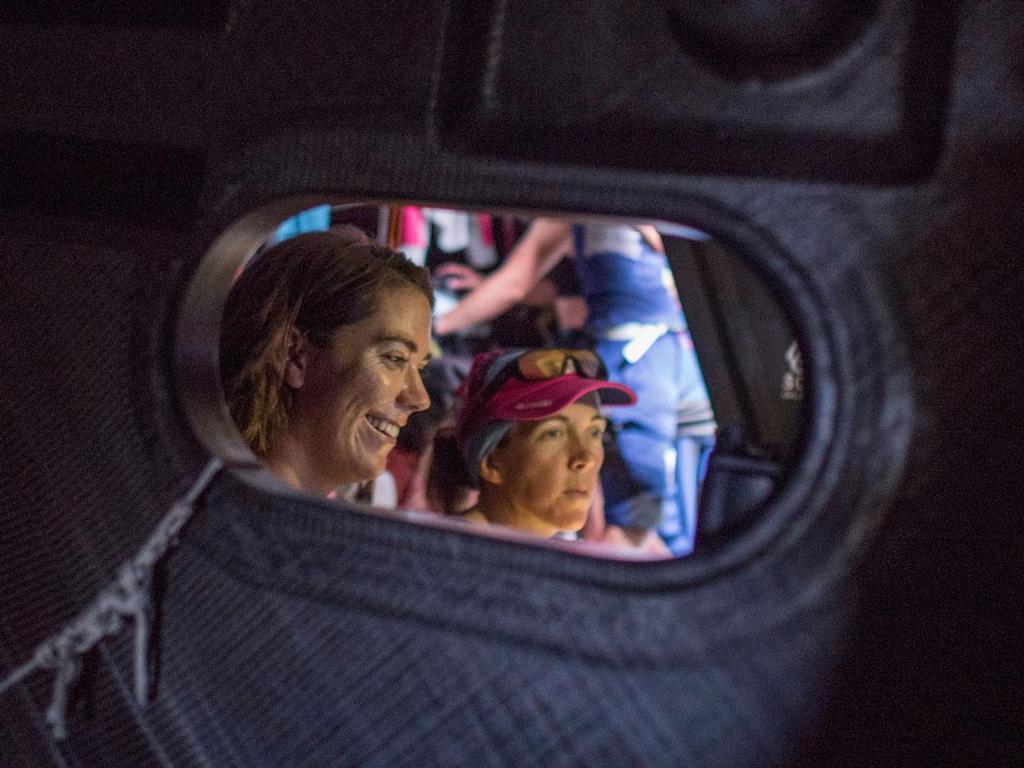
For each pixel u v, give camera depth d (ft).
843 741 2.04
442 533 2.24
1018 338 1.94
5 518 2.74
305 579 2.35
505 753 2.20
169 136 2.51
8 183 2.70
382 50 2.30
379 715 2.30
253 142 2.42
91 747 2.68
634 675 2.11
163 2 2.51
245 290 3.72
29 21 2.66
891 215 1.99
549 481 4.22
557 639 2.15
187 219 2.49
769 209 2.06
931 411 1.98
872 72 2.00
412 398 4.02
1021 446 1.95
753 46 2.06
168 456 2.49
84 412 2.61
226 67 2.45
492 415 4.22
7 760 2.84
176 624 2.51
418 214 6.38
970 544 1.97
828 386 2.02
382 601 2.28
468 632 2.21
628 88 2.13
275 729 2.42
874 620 2.01
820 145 2.03
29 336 2.68
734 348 2.58
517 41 2.20
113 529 2.58
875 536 2.00
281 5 2.40
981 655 1.99
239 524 2.41
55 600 2.68
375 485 5.15
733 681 2.07
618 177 2.14
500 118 2.21
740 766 2.08
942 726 2.01
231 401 3.67
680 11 2.09
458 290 6.52
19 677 2.78
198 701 2.51
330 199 2.39
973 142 1.96
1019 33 1.95
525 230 6.43
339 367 3.81
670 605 2.09
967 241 1.96
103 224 2.58
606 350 5.62
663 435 5.52
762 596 2.05
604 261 5.64
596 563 2.13
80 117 2.60
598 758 2.14
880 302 1.99
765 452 2.45
